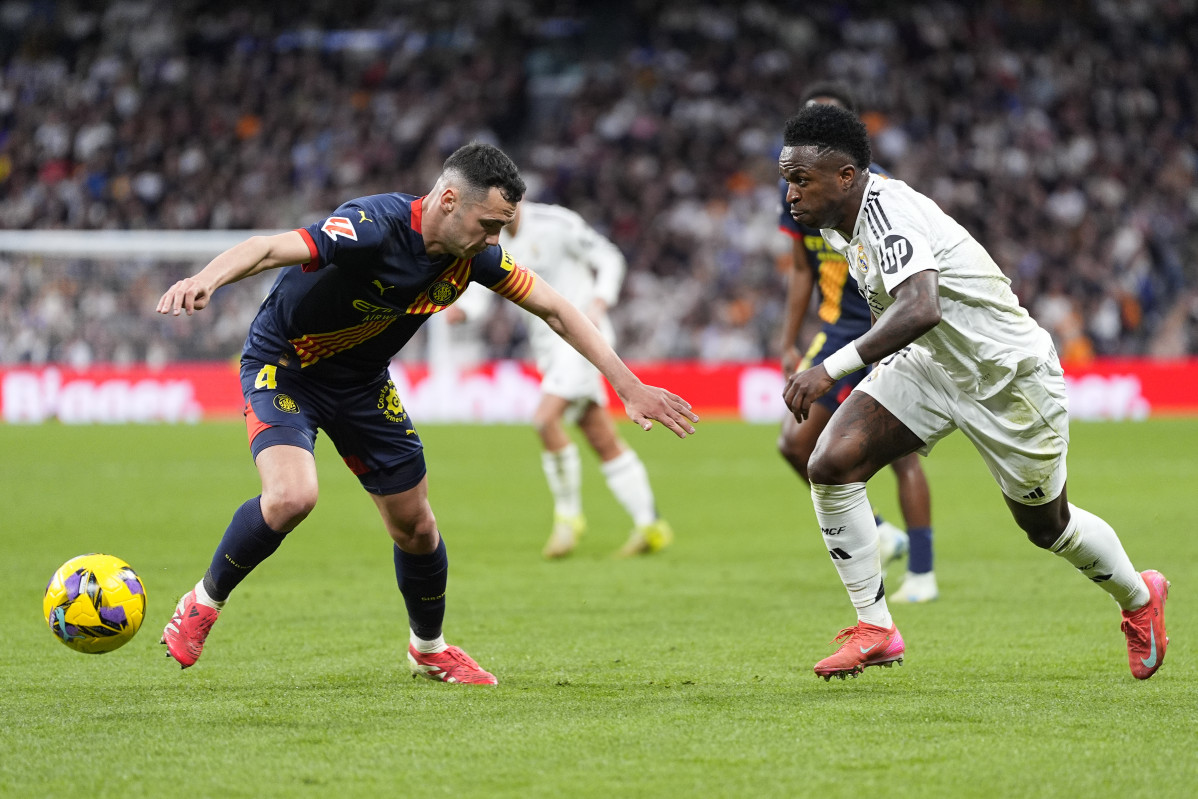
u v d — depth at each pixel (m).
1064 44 85.88
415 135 84.44
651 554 25.48
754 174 79.31
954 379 13.02
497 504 33.84
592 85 85.94
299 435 12.59
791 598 20.03
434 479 39.50
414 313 12.47
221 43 91.81
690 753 10.46
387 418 13.07
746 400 63.72
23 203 82.44
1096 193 76.88
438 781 9.70
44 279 64.06
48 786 9.59
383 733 11.18
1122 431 53.66
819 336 20.27
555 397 24.86
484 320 67.94
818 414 19.78
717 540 27.59
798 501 34.53
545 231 24.80
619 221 77.56
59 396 63.38
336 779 9.74
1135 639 13.50
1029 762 10.17
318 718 11.78
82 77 89.00
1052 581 21.38
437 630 13.65
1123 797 9.31
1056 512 13.31
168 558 24.16
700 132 82.06
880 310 13.38
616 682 13.59
